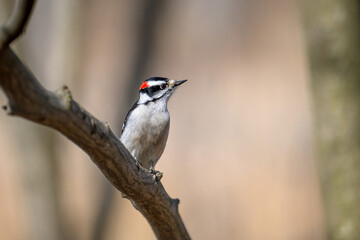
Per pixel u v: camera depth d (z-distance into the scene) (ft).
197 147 53.98
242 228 44.80
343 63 23.65
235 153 52.26
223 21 75.61
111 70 69.10
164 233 20.06
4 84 10.85
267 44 71.20
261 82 63.26
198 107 59.98
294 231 44.32
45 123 12.37
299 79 62.54
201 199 47.60
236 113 57.77
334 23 23.80
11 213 50.03
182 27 72.02
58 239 38.60
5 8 35.81
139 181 16.83
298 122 54.95
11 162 55.77
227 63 68.69
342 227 23.39
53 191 38.68
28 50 40.11
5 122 49.47
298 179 48.85
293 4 75.15
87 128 13.41
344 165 23.38
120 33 73.82
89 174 51.08
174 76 65.87
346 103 23.54
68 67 40.60
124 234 46.62
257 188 48.19
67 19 40.75
